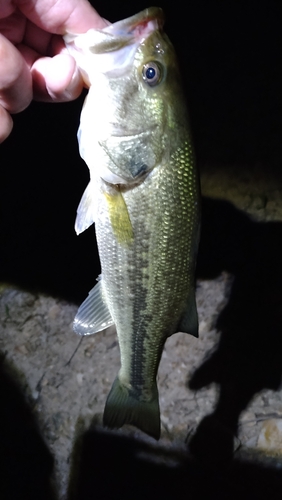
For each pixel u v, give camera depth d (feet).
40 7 0.71
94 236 1.51
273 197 1.59
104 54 0.67
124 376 0.92
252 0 1.97
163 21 0.70
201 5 1.95
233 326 1.43
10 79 0.65
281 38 1.91
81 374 1.39
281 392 1.36
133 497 1.28
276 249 1.52
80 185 1.55
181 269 0.80
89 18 0.73
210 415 1.35
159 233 0.75
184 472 1.30
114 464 1.32
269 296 1.46
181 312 0.85
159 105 0.70
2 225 1.51
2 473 1.26
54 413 1.35
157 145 0.71
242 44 1.89
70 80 0.71
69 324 1.44
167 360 1.40
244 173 1.63
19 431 1.32
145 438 1.34
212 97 1.79
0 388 1.36
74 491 1.28
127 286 0.80
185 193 0.74
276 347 1.41
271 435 1.31
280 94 1.80
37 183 1.55
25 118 1.60
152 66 0.69
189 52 1.87
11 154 1.57
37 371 1.39
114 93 0.69
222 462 1.30
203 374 1.39
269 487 1.27
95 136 0.71
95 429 1.34
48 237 1.51
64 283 1.47
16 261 1.49
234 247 1.52
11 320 1.43
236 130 1.73
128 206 0.73
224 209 1.57
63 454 1.31
